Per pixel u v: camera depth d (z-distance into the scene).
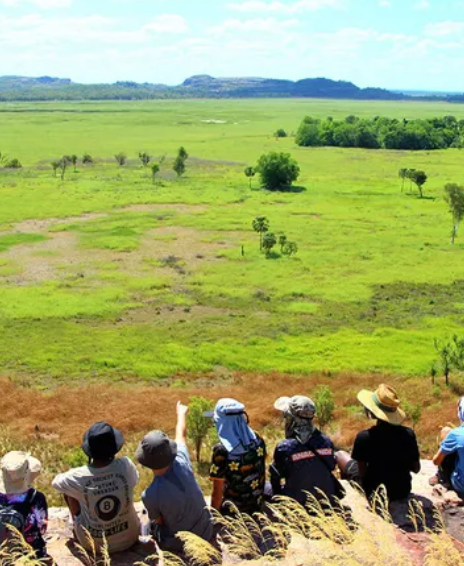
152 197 95.19
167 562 6.52
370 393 8.81
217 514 7.19
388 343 42.69
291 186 108.88
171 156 148.50
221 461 7.84
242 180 116.12
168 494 7.27
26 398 33.22
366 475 8.57
